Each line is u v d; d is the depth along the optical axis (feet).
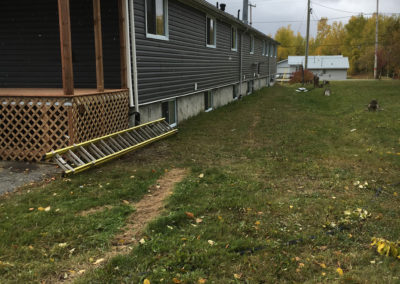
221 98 57.77
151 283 9.77
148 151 25.73
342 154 24.93
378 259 11.17
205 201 15.88
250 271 10.43
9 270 10.36
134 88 29.09
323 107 53.21
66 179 18.81
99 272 10.19
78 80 30.73
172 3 35.83
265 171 20.92
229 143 28.76
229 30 59.47
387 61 181.47
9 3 31.37
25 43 31.65
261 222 13.80
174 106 38.96
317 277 10.21
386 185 18.56
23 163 22.11
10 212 14.46
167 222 13.53
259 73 93.30
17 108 24.70
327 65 202.90
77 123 22.12
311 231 13.08
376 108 44.70
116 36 28.96
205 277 10.09
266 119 41.52
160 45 33.55
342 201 16.03
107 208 14.90
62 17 20.71
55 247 11.64
